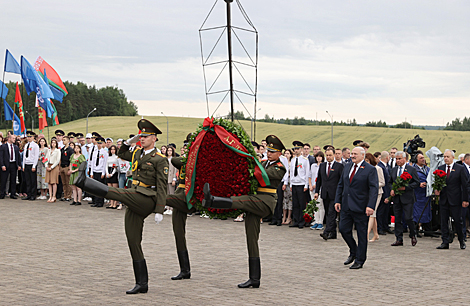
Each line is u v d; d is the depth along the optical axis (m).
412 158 13.27
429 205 13.04
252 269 7.14
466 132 114.00
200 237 11.80
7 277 7.41
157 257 9.27
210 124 7.55
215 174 7.51
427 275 8.12
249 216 7.41
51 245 10.25
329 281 7.57
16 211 15.97
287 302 6.26
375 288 7.14
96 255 9.27
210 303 6.15
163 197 7.09
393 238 12.66
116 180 17.83
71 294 6.48
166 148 16.75
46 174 18.75
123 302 6.14
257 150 15.69
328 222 12.01
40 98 26.44
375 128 120.94
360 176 8.88
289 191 14.62
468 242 12.12
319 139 106.12
